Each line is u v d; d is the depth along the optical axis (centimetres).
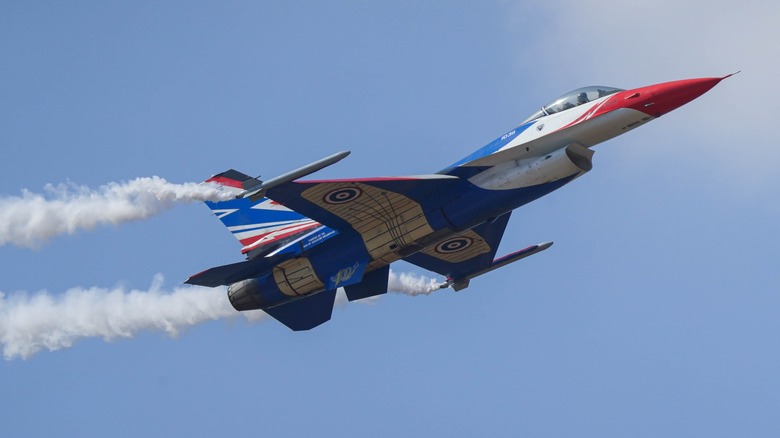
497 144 9406
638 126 9194
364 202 9112
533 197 9225
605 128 9125
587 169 9206
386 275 9856
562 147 9156
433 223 9256
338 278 9562
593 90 9369
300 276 9694
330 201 9031
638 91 9062
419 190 9088
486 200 9175
